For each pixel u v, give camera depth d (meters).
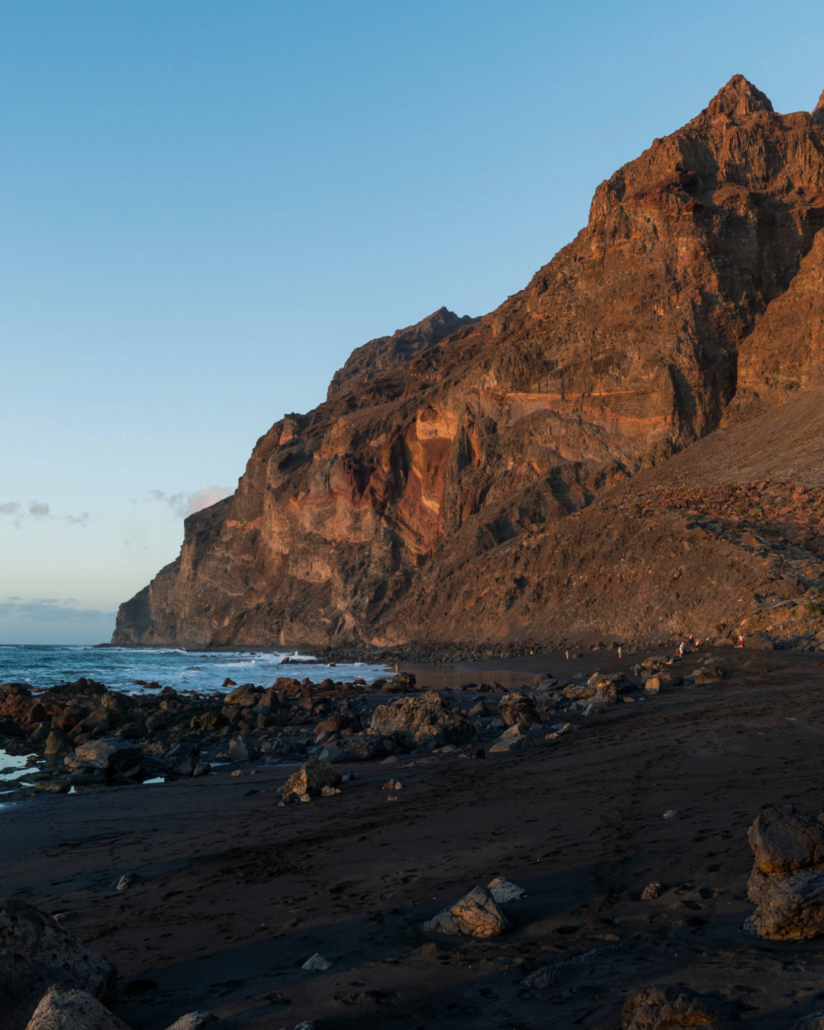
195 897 7.95
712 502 58.44
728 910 5.46
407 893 7.07
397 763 17.41
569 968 4.73
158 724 29.39
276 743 22.73
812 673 24.69
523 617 62.81
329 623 108.00
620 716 20.53
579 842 8.02
